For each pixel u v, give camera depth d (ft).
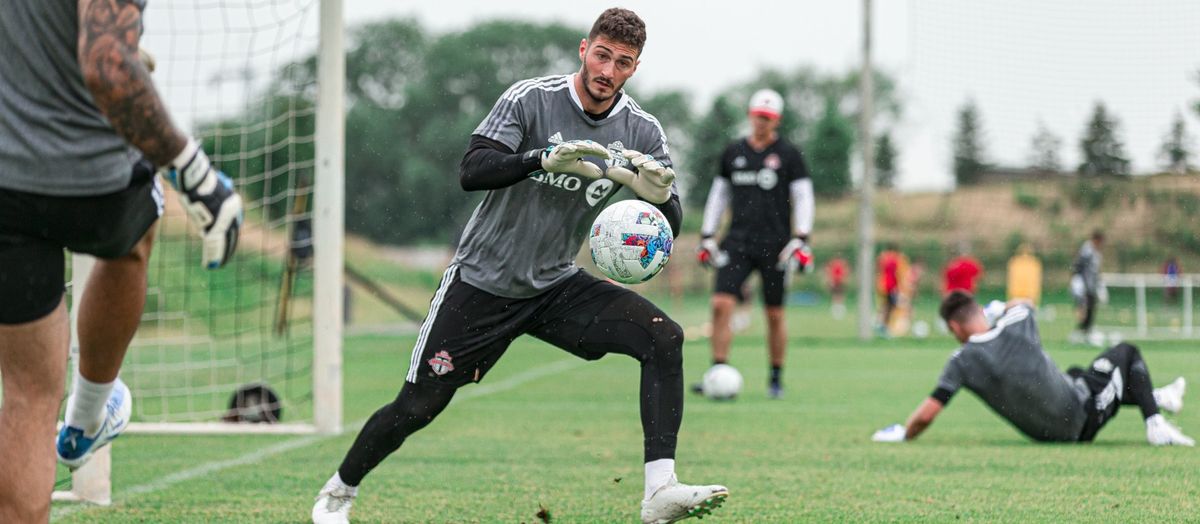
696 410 89.61
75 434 37.91
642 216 42.22
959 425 80.48
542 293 43.32
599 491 52.54
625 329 42.06
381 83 626.64
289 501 49.73
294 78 77.56
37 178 27.76
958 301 70.28
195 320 174.19
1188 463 60.23
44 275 29.22
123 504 48.88
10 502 29.27
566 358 155.12
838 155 583.99
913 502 49.26
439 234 587.27
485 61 624.18
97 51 26.05
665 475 40.29
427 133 595.06
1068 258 370.32
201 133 79.10
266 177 75.51
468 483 54.75
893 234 460.14
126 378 121.39
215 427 73.41
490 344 42.73
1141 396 68.23
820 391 106.63
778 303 98.78
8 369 29.94
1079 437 68.90
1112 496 50.49
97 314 34.58
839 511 47.19
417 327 248.32
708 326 247.09
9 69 27.76
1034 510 47.24
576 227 42.78
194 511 47.39
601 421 81.97
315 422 73.61
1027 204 386.73
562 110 41.57
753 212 96.94
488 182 39.40
